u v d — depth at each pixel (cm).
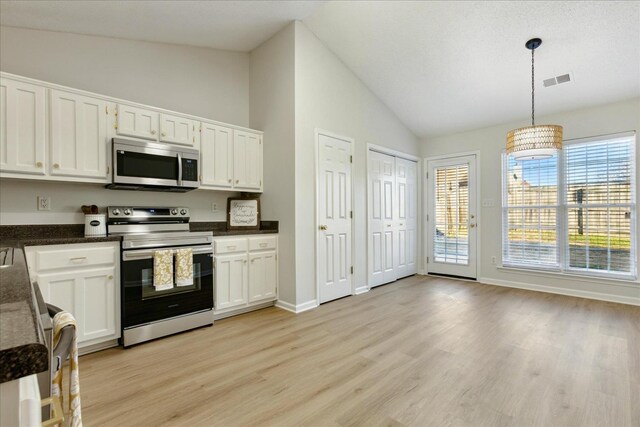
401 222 509
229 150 343
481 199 484
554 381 198
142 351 244
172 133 299
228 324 303
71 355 79
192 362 225
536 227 436
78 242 231
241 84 396
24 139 225
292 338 268
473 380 200
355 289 413
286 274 351
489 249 475
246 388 192
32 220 256
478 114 454
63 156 241
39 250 215
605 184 385
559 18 289
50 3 233
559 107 406
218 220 366
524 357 231
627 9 269
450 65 373
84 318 234
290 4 306
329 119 383
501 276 463
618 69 330
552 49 323
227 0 273
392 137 488
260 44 383
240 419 163
